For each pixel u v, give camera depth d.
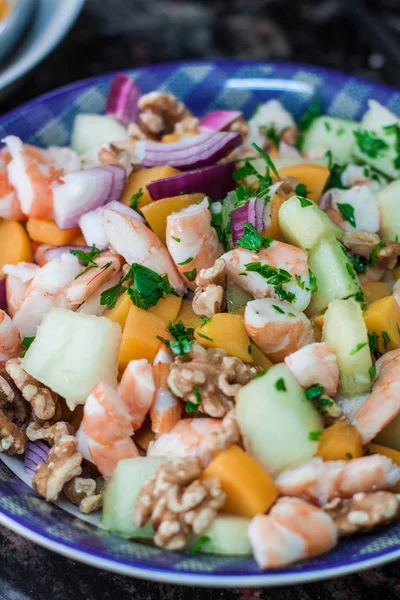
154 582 0.42
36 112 0.54
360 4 0.77
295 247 0.45
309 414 0.41
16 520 0.39
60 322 0.43
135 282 0.44
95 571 0.42
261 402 0.40
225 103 0.58
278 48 0.73
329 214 0.50
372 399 0.42
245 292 0.45
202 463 0.40
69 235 0.49
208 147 0.50
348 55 0.73
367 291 0.48
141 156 0.51
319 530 0.38
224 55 0.72
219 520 0.39
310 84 0.57
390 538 0.38
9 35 0.59
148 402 0.42
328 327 0.43
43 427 0.44
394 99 0.56
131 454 0.41
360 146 0.54
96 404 0.41
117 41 0.71
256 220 0.46
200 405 0.42
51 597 0.42
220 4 0.76
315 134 0.56
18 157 0.49
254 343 0.44
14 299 0.47
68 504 0.42
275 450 0.40
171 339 0.43
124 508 0.40
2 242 0.50
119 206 0.48
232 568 0.37
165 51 0.71
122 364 0.43
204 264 0.46
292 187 0.49
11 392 0.44
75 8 0.62
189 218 0.45
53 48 0.60
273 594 0.42
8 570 0.42
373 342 0.44
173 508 0.39
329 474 0.39
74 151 0.54
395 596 0.42
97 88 0.56
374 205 0.49
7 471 0.42
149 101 0.54
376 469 0.39
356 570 0.37
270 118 0.56
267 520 0.38
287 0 0.77
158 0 0.76
